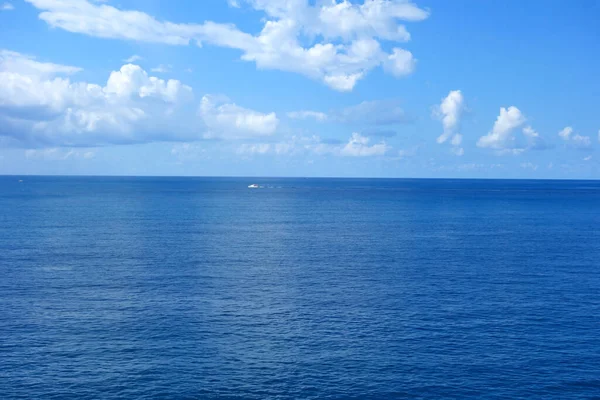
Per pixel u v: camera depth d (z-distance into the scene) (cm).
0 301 5594
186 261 7906
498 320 5053
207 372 3909
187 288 6231
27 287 6194
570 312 5319
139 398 3534
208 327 4834
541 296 5928
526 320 5056
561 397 3591
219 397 3562
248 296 5881
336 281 6662
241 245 9575
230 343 4450
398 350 4316
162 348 4331
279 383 3750
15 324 4844
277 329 4794
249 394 3597
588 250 9131
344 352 4275
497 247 9462
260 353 4244
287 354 4234
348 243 9944
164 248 9112
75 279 6625
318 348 4362
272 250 9031
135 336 4584
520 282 6612
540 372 3931
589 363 4078
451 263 7894
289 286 6375
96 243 9612
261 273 7100
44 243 9556
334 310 5381
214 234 11094
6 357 4116
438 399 3566
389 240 10369
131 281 6550
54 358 4112
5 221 13088
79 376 3819
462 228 12538
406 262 7962
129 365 4003
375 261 8044
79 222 13062
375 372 3922
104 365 3997
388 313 5275
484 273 7156
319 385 3728
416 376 3869
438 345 4431
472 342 4488
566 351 4300
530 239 10550
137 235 10781
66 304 5500
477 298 5838
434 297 5891
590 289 6253
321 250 9081
